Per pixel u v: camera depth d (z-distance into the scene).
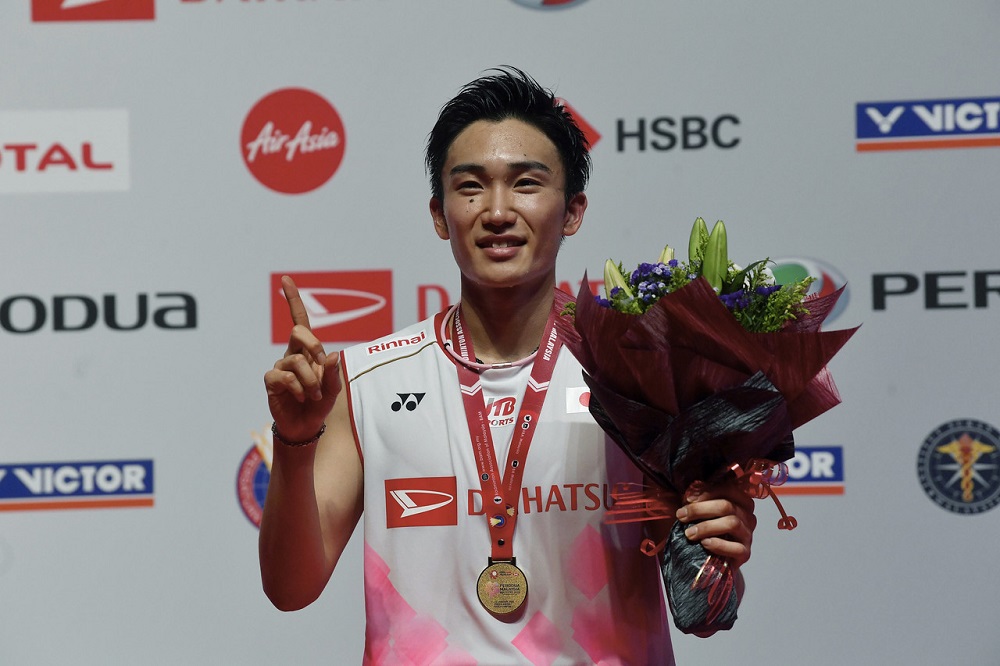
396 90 10.69
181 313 10.64
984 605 10.47
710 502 5.50
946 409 10.51
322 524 6.14
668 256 5.98
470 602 5.95
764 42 10.63
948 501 10.52
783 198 10.59
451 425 6.20
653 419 5.59
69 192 10.64
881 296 10.55
